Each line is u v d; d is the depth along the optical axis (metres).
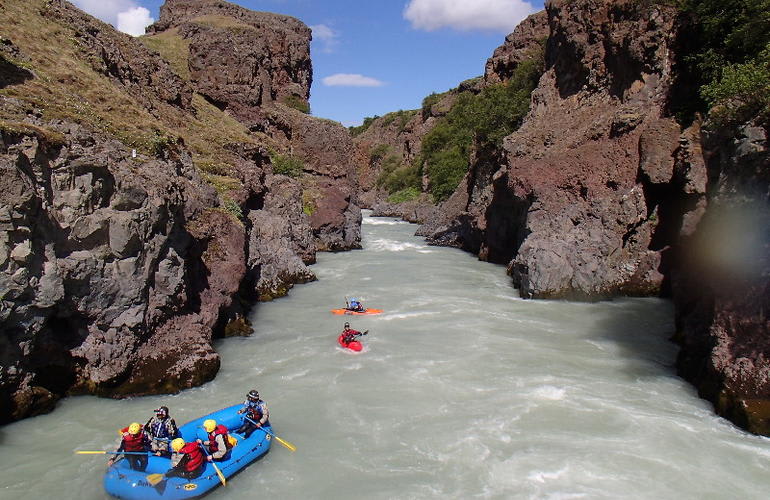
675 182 25.02
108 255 13.48
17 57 22.59
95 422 12.14
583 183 28.08
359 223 45.09
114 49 32.53
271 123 53.97
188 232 17.08
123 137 20.02
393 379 14.72
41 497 9.54
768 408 11.95
